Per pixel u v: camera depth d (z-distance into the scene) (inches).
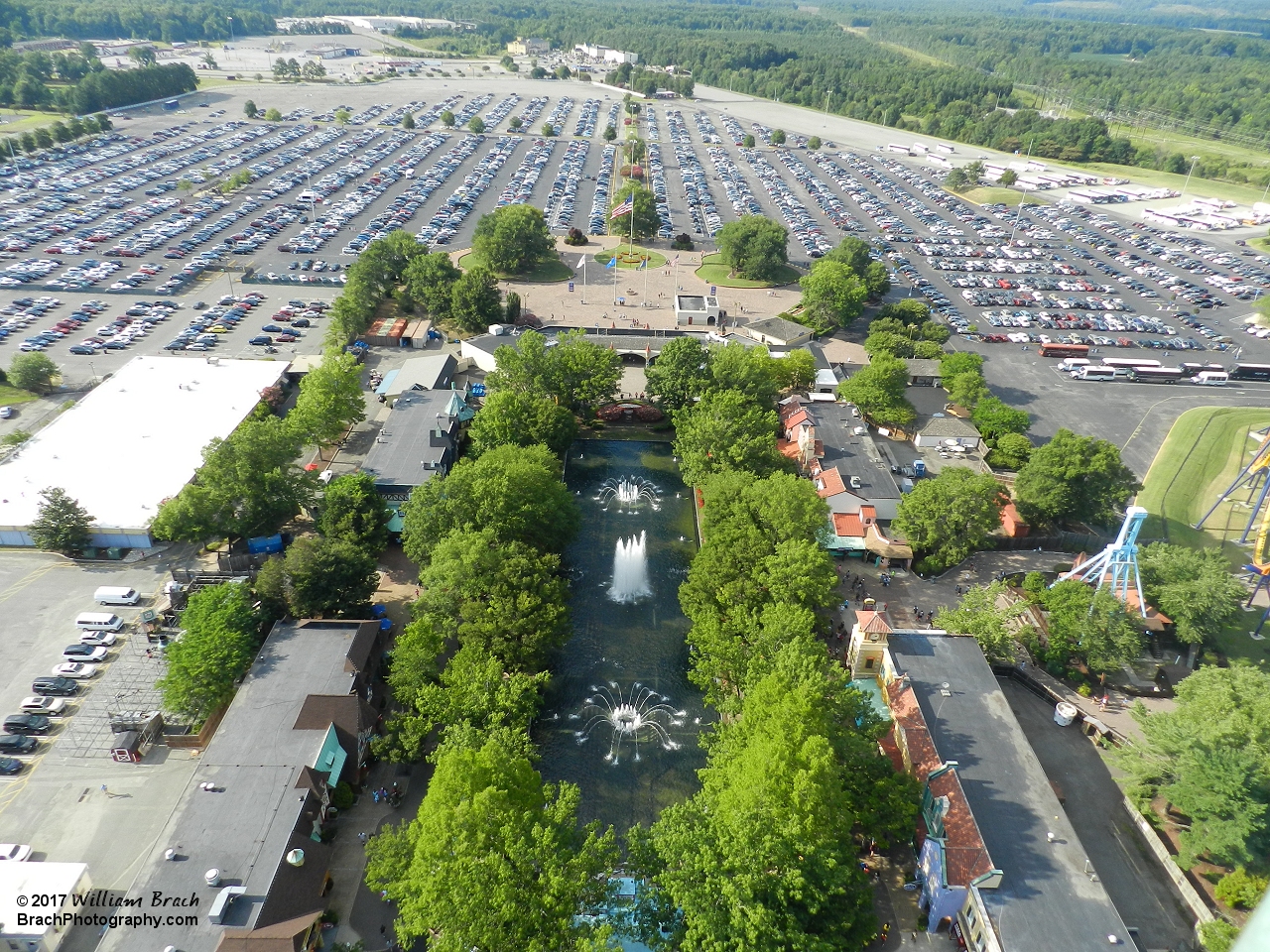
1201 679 4261.8
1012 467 7332.7
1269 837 3582.7
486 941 2881.4
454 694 4114.2
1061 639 5083.7
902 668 4584.2
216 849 3526.1
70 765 4192.9
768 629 4377.5
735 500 5541.3
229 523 5531.5
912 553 5994.1
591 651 5255.9
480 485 5275.6
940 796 3782.0
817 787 3299.7
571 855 3152.1
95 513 5841.5
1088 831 4094.5
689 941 2977.4
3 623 5068.9
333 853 3821.4
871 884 3764.8
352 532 5428.2
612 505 6776.6
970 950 3422.7
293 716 4212.6
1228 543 6550.2
